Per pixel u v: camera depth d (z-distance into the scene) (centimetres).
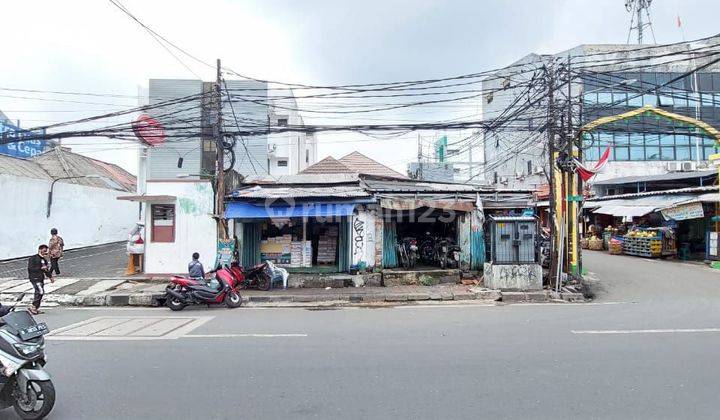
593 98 2767
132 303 1221
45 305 1208
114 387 524
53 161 2741
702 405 457
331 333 793
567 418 427
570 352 653
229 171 1459
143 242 1584
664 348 675
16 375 450
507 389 504
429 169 3466
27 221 1970
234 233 1477
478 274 1482
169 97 2691
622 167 2992
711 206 1914
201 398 487
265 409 455
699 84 2798
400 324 873
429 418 429
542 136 2223
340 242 1477
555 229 1343
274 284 1373
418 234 1641
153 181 1570
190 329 844
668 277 1552
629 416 430
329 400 477
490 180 3519
